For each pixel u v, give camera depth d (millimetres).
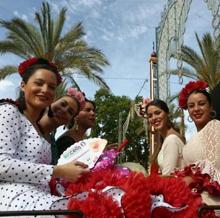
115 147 2867
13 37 17625
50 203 2279
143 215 2162
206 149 3314
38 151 2541
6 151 2387
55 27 17688
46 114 3586
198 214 2324
